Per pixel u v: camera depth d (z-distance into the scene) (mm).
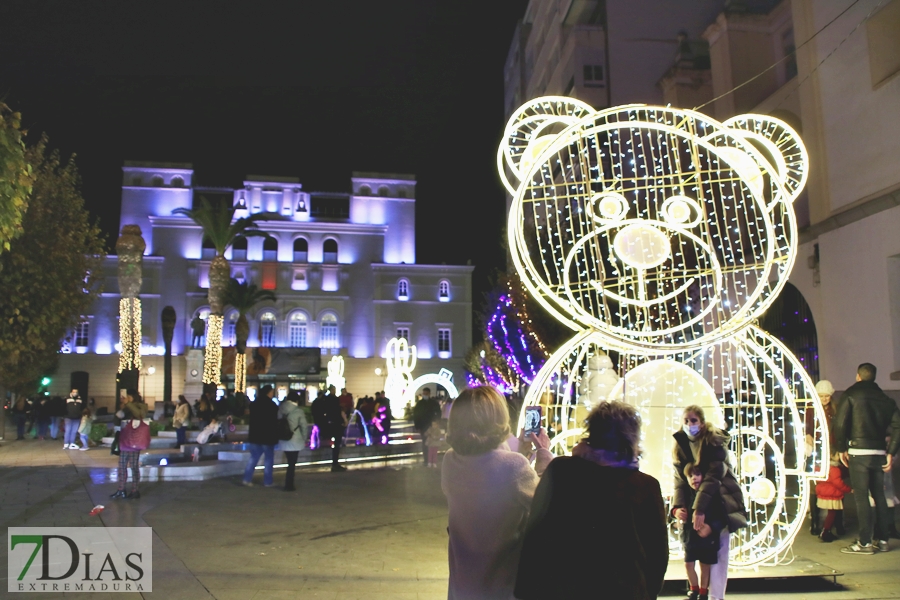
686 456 5137
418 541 7273
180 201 53719
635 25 28594
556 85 36062
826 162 10914
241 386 38344
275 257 53656
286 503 9633
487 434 2996
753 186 6016
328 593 5359
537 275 5961
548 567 2688
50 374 37969
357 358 53031
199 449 14641
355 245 54812
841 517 7668
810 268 11391
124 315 21547
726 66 16219
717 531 4773
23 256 16344
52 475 12273
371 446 17938
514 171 6633
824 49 10992
